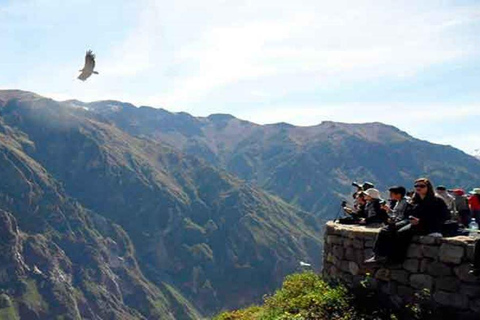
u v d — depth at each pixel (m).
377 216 13.88
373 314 11.38
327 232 14.76
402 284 11.48
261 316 14.30
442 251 10.66
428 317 10.58
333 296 12.36
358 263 12.70
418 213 11.31
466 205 14.89
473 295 10.10
